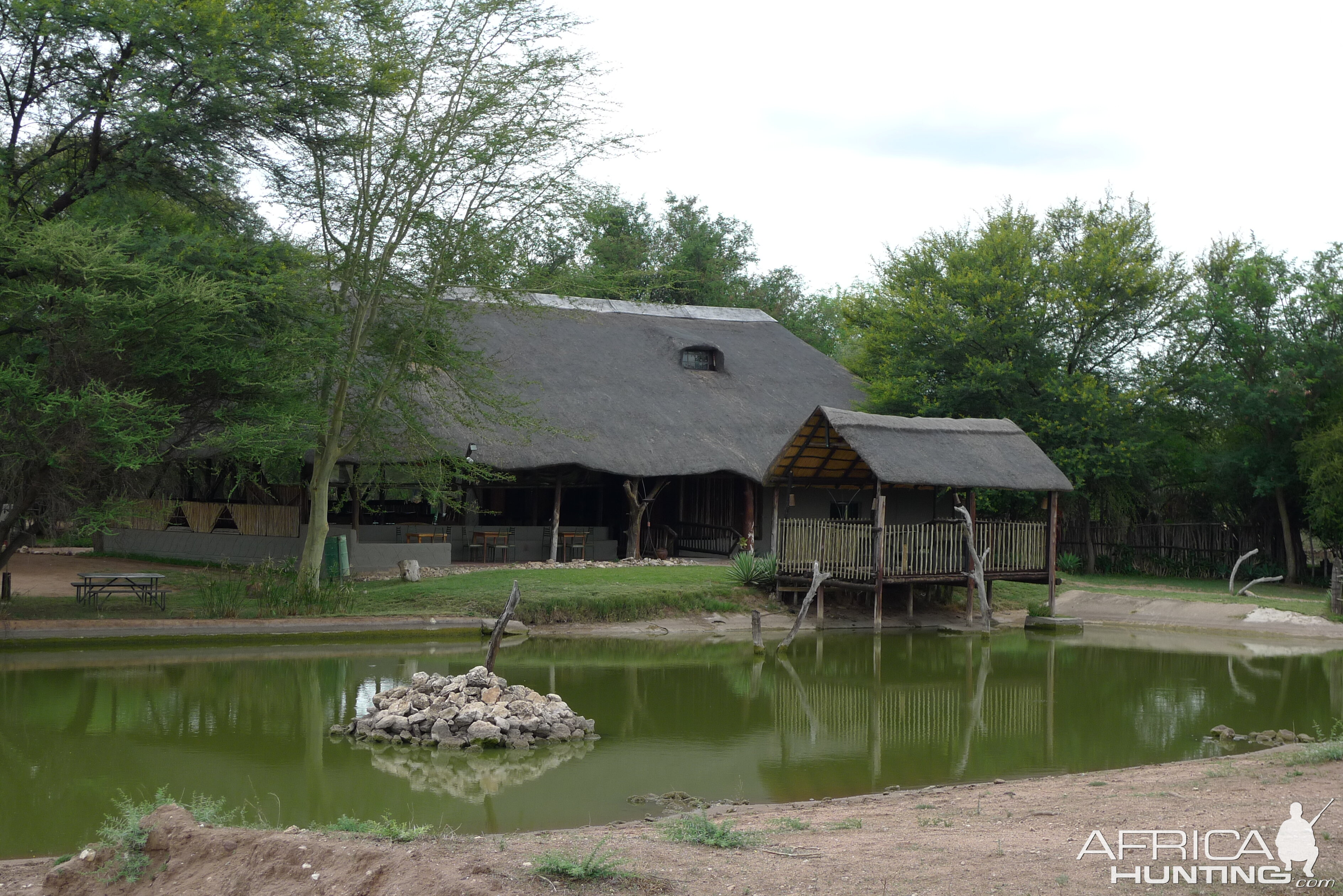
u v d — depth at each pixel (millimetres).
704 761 12414
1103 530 37750
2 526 19906
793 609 26094
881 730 14320
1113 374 36812
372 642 20969
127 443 17516
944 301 36938
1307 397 32688
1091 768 12188
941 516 30828
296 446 20609
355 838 7078
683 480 34062
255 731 13359
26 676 16656
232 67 19328
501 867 6445
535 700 13914
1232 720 15125
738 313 42719
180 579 24922
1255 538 34562
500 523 33812
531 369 32219
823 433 26172
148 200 22062
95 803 10117
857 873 6621
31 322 18266
